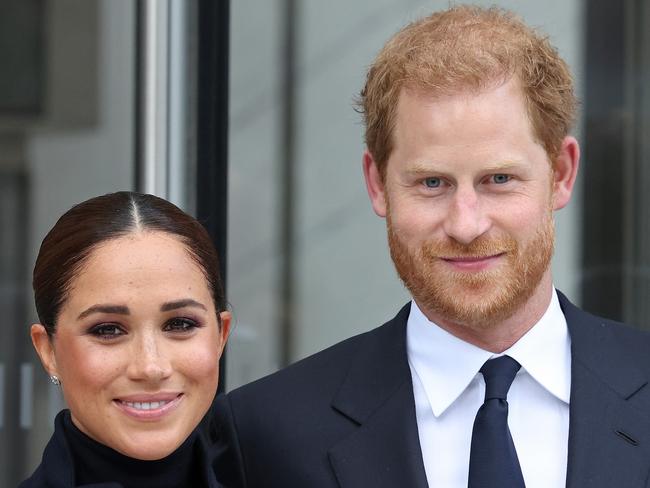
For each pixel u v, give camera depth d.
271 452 3.70
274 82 5.81
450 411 3.62
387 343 3.79
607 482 3.42
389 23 5.82
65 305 3.28
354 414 3.68
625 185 5.88
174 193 5.16
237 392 3.85
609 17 5.85
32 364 6.72
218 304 3.43
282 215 5.83
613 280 5.89
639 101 5.88
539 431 3.56
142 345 3.25
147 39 5.13
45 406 6.61
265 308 5.83
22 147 6.75
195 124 5.18
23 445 6.55
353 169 5.83
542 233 3.47
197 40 5.18
